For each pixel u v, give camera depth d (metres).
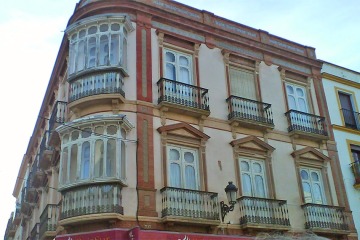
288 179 18.56
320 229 17.73
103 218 14.03
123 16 16.91
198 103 17.34
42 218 18.08
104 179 14.45
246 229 16.17
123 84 16.36
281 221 16.92
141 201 14.84
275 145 18.94
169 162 16.19
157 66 17.39
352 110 22.86
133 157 15.41
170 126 16.39
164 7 18.61
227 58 19.36
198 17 19.42
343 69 23.45
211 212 15.49
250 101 18.72
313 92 21.61
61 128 15.73
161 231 14.41
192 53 18.61
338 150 20.92
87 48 16.78
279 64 20.98
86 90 16.03
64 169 15.34
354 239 19.08
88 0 18.39
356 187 20.50
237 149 17.73
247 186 17.61
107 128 15.27
